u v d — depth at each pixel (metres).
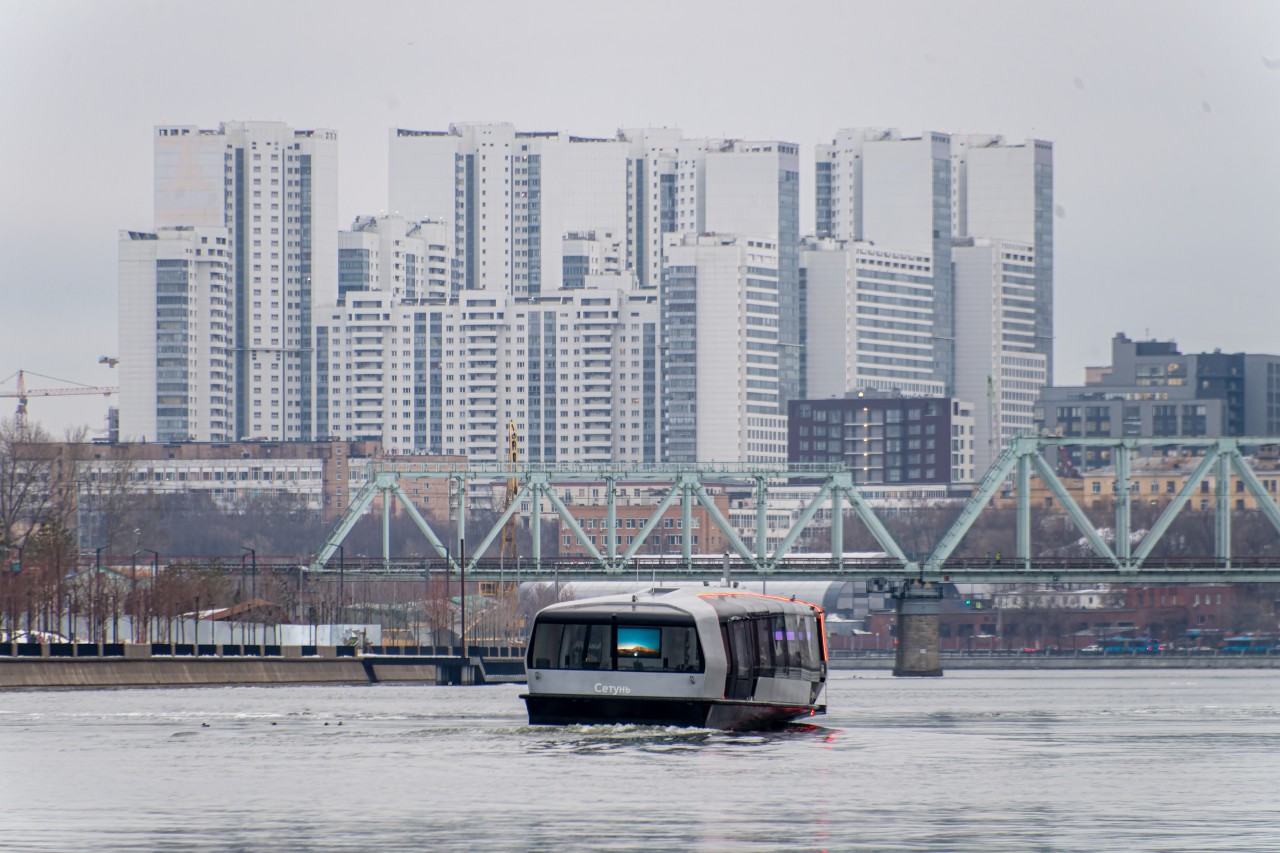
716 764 199.12
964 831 151.88
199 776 191.12
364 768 197.62
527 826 153.50
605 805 166.38
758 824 155.12
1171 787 185.00
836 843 145.00
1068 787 184.25
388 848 142.25
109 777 190.75
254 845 143.62
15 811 163.88
